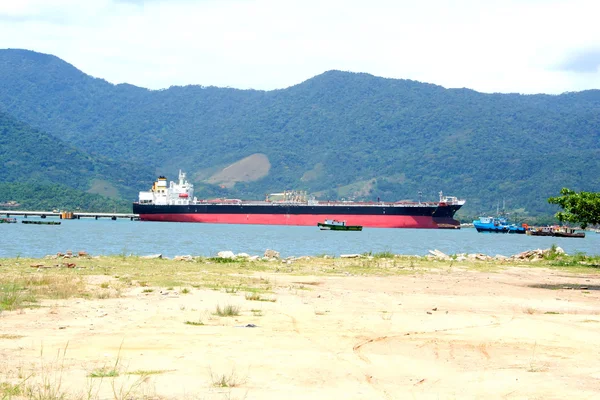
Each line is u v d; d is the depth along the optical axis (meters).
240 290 33.97
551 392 15.84
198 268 47.38
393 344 21.02
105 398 14.54
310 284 39.03
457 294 35.66
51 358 17.83
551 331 23.78
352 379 16.64
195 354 18.66
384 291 36.16
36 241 110.19
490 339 22.12
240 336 21.33
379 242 135.62
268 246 110.06
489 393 15.70
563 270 54.75
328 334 22.20
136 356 18.31
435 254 70.19
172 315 25.03
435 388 16.06
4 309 25.30
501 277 47.22
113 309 26.16
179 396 14.84
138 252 88.31
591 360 19.25
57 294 29.45
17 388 14.97
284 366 17.59
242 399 14.70
